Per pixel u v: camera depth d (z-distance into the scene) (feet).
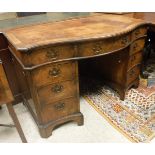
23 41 4.35
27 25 5.65
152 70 8.66
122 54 6.00
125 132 5.44
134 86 7.26
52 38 4.45
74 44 4.43
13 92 6.47
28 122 5.93
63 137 5.38
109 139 5.27
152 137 5.26
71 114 5.47
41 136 5.34
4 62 5.86
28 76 4.39
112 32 4.76
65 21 5.99
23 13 6.57
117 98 6.83
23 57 4.10
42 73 4.48
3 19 6.24
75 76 4.93
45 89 4.71
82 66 8.08
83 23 5.71
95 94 7.11
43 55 4.28
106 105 6.50
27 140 5.31
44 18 6.33
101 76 7.41
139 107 6.35
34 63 4.24
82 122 5.69
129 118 5.90
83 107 6.47
